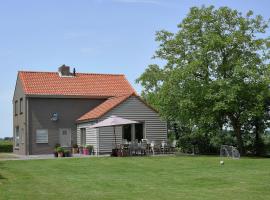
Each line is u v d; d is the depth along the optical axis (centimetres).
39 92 4134
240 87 3162
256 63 3325
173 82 3347
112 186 1745
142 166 2508
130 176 2073
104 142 3659
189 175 2069
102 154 3634
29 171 2358
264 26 3394
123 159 2934
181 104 3238
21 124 4344
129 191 1609
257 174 2058
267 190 1593
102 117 3612
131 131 3706
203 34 3372
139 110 3700
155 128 3734
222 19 3412
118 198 1453
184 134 3934
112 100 3984
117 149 3272
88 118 3816
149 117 3722
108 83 4516
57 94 4162
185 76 3253
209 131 3594
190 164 2575
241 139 3503
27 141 4103
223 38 3319
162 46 3612
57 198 1463
